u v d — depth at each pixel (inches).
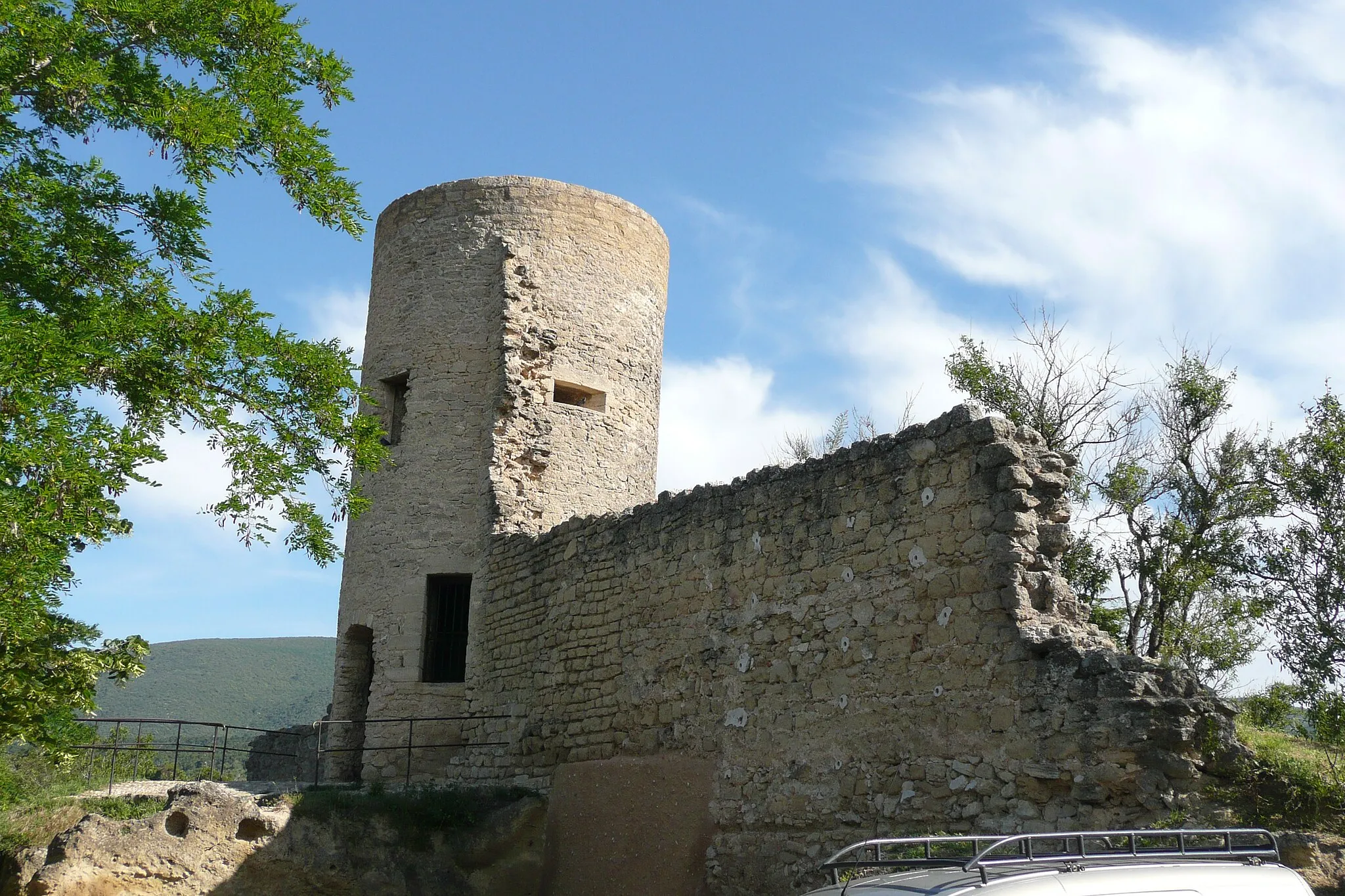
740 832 473.1
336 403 498.9
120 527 408.2
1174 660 652.7
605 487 769.6
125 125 466.3
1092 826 347.3
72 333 414.9
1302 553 667.4
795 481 489.4
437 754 693.9
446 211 797.2
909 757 410.6
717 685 505.4
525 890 557.0
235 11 480.7
